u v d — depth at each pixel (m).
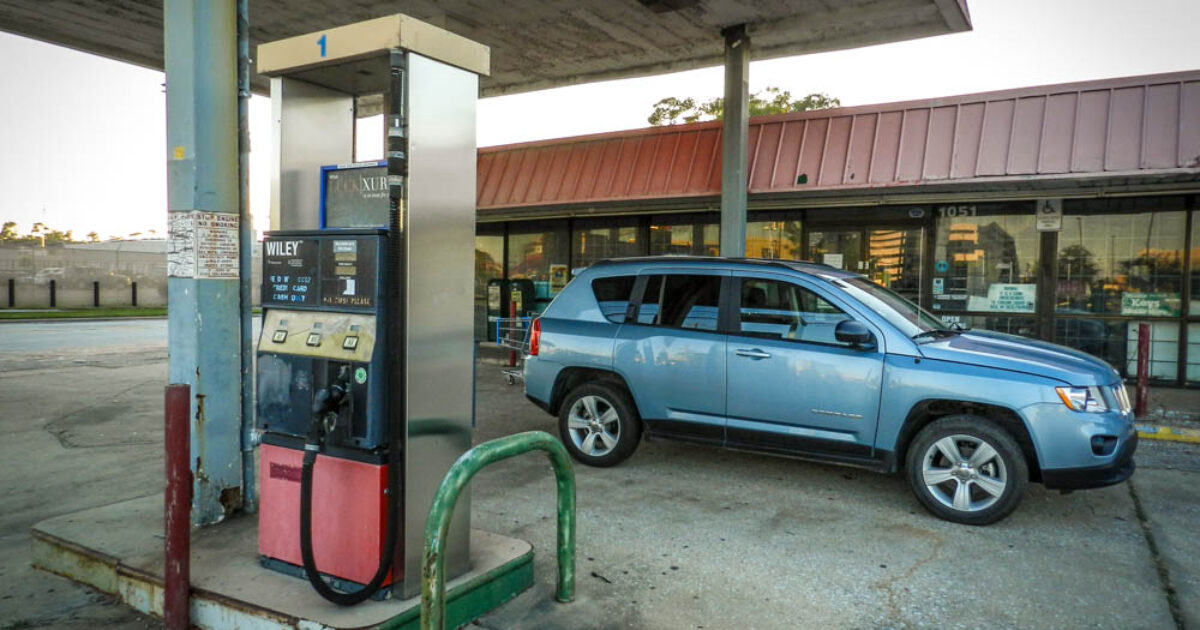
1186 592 4.01
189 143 4.33
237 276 4.55
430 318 3.38
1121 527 5.06
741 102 11.16
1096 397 4.94
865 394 5.41
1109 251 10.38
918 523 5.11
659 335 6.26
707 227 13.12
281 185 3.82
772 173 11.31
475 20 11.61
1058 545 4.71
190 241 4.34
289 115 3.85
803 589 4.01
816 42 12.11
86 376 11.91
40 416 8.66
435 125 3.37
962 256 11.13
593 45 12.73
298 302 3.53
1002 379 5.04
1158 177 8.95
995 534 4.91
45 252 35.22
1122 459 4.96
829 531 4.93
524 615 3.65
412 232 3.25
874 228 11.62
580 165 13.30
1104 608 3.80
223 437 4.47
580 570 4.22
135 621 3.60
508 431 7.98
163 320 26.86
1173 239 10.05
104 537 4.13
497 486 5.91
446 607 3.41
